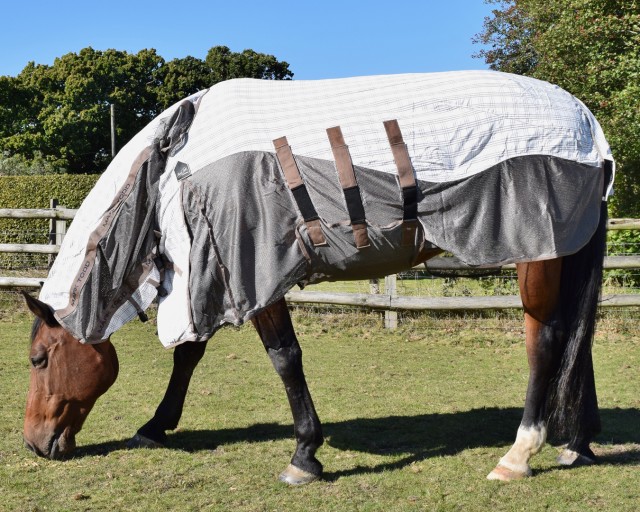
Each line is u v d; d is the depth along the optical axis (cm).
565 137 334
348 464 375
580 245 330
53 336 364
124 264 354
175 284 345
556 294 341
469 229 325
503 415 470
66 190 1717
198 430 439
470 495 328
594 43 1130
